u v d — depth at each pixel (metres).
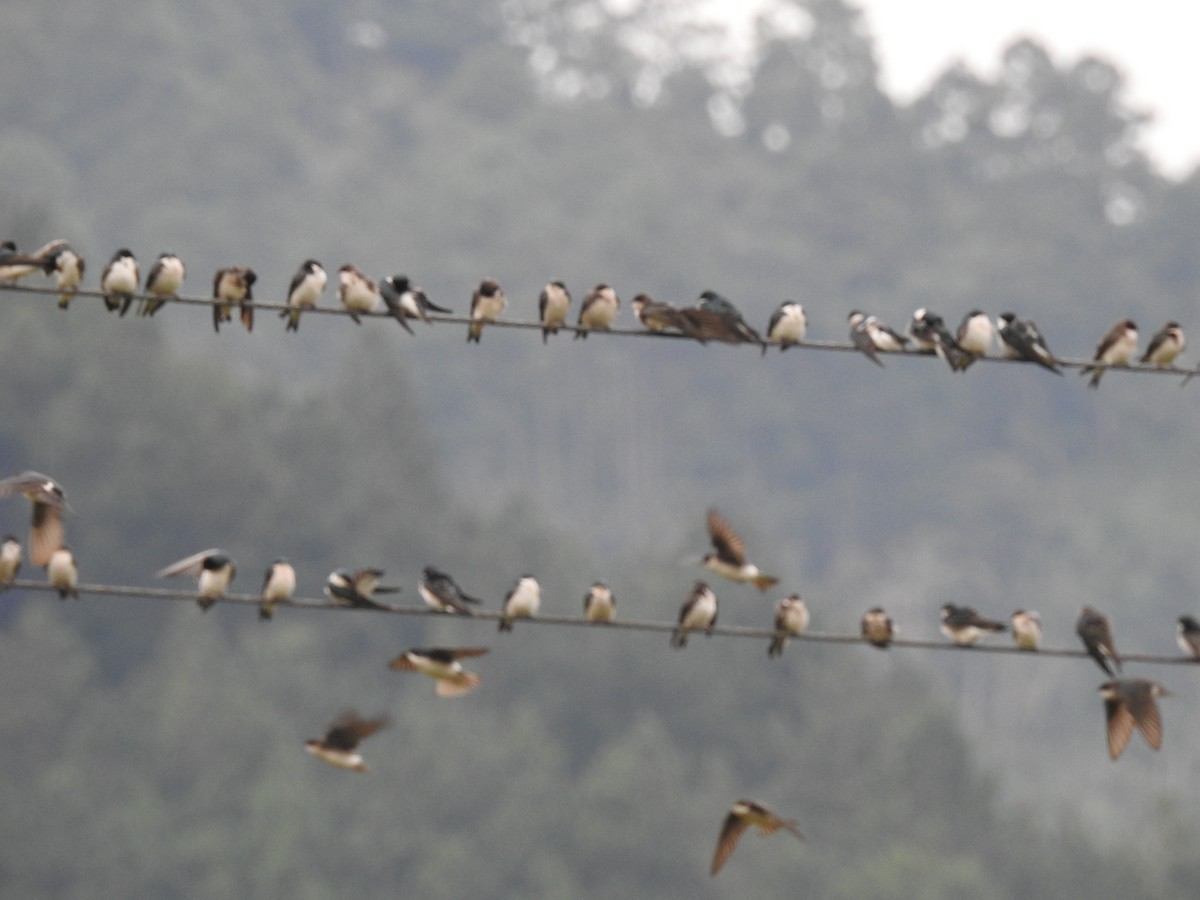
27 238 96.94
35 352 86.19
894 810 69.56
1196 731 92.44
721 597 81.19
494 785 70.38
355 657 81.38
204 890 64.44
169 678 76.75
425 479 92.38
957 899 63.34
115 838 67.00
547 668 79.62
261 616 18.30
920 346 20.25
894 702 77.00
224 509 84.81
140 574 82.50
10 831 67.06
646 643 79.38
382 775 70.69
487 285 20.06
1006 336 20.23
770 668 80.12
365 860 66.69
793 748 75.94
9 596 79.69
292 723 74.62
